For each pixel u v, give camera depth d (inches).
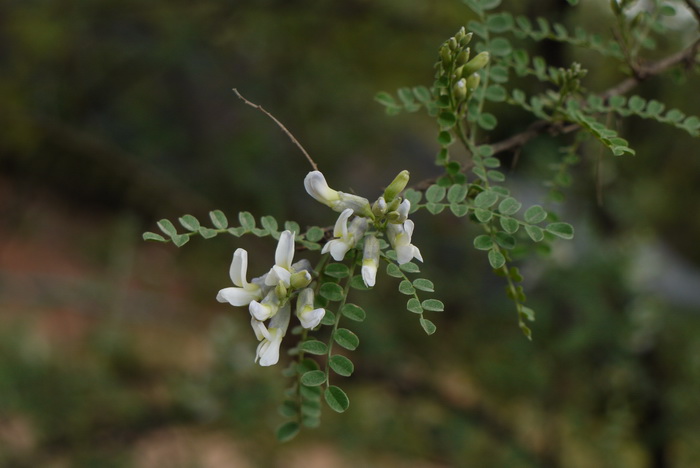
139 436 33.3
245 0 38.5
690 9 17.3
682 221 53.2
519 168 31.4
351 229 13.6
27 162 55.9
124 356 39.3
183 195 49.7
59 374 34.6
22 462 32.2
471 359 36.6
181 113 44.6
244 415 31.8
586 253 30.6
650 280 33.5
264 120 41.9
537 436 35.7
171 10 40.3
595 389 31.5
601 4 24.9
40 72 44.7
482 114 16.0
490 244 14.2
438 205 14.1
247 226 14.4
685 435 31.5
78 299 56.6
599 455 32.2
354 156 46.8
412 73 42.6
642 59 17.6
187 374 34.2
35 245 61.3
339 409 13.3
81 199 61.5
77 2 41.3
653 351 31.5
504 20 16.9
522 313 15.0
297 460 35.6
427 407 36.9
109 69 44.1
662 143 35.9
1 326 36.9
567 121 16.6
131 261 45.8
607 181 31.0
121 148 46.3
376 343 34.7
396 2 37.7
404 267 13.6
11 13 41.9
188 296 54.1
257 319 13.2
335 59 41.2
